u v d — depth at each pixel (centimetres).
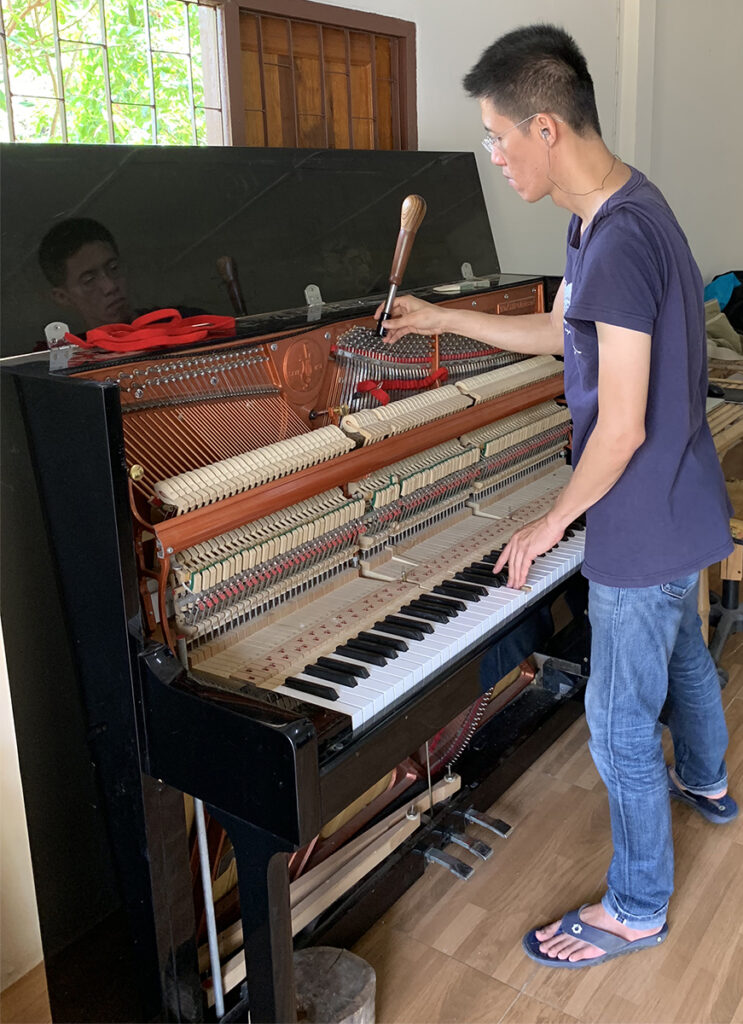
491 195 334
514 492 246
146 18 227
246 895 149
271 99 255
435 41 298
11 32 202
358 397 197
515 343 220
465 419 208
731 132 561
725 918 212
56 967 178
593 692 190
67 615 149
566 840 240
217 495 153
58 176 165
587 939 200
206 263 187
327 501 182
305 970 178
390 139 295
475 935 210
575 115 163
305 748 131
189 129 244
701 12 493
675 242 165
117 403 133
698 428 180
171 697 142
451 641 170
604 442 163
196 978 169
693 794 246
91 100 220
